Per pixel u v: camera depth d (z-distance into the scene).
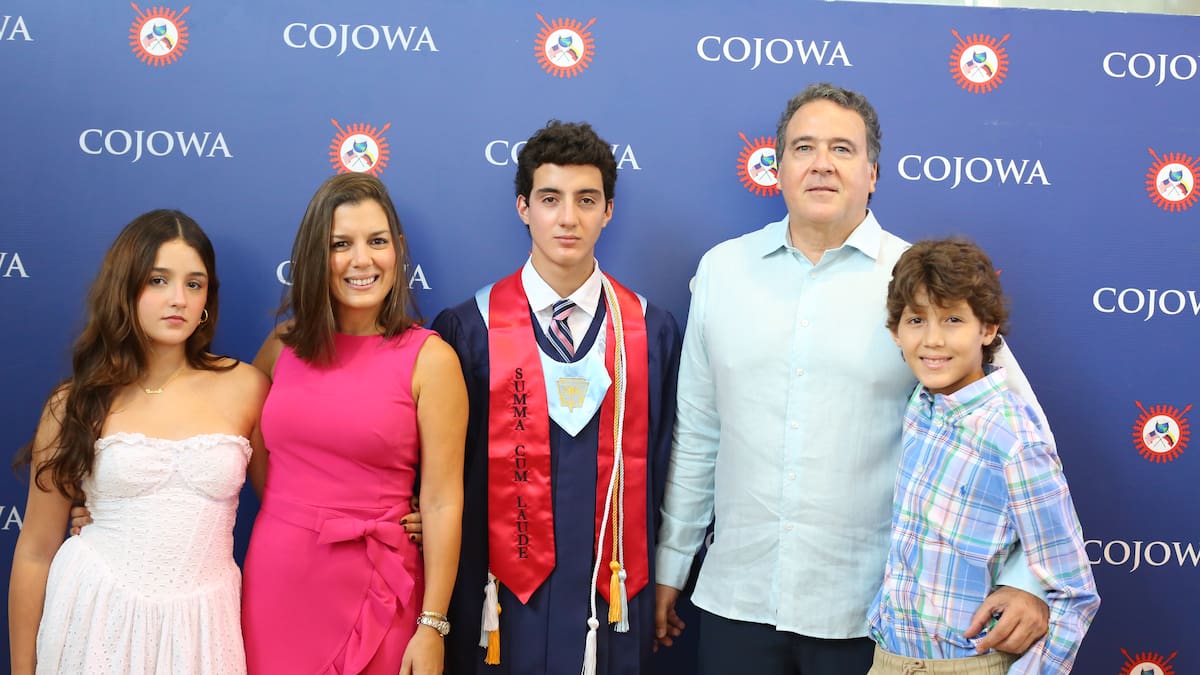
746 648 1.89
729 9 2.30
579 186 1.89
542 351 1.96
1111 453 2.35
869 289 1.88
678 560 2.06
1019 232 2.33
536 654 1.90
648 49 2.30
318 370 1.80
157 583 1.69
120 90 2.24
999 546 1.62
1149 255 2.35
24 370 2.24
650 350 2.02
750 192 2.32
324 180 2.27
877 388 1.84
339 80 2.26
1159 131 2.35
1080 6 2.50
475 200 2.29
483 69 2.28
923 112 2.32
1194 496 2.35
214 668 1.71
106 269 1.79
